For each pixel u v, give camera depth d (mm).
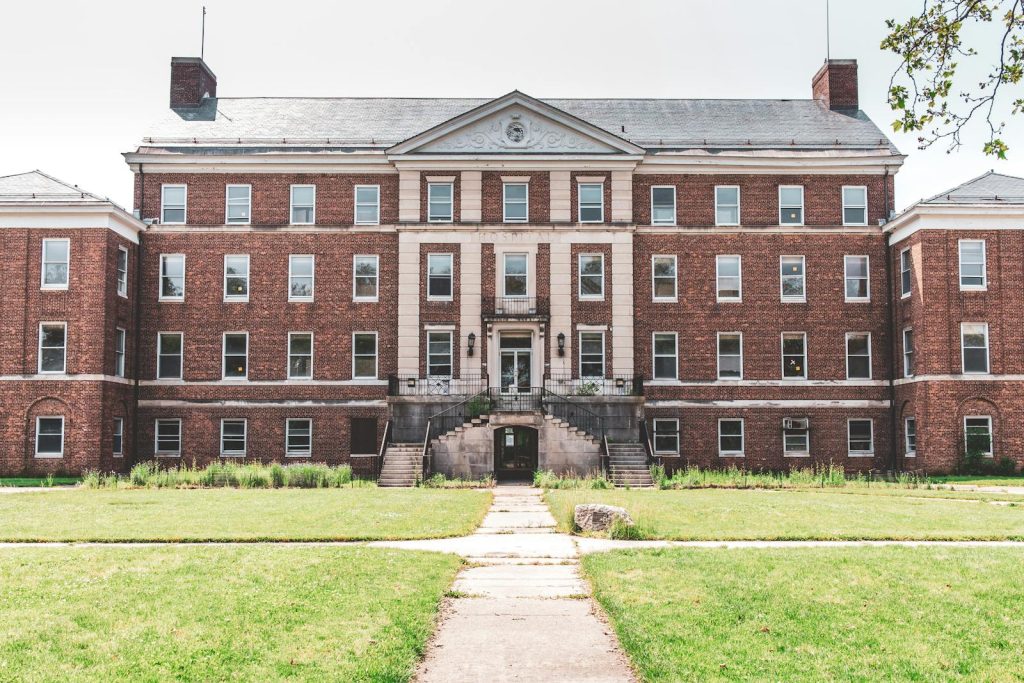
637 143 41500
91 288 36031
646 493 27547
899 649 9766
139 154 39875
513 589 13250
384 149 40719
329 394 39344
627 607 11516
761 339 39906
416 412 37031
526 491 29406
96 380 35625
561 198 39625
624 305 39219
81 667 8922
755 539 17656
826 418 39625
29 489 30297
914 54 10562
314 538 17828
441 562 14750
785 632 10391
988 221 36719
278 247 40000
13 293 36062
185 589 12211
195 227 39875
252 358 39531
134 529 18703
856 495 27188
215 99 44812
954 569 13656
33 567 13805
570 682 9164
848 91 44906
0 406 35625
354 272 39844
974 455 35594
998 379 36062
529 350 39469
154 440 39188
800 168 40500
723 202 40594
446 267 39562
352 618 10883
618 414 37000
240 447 39344
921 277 36688
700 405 39562
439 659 9898
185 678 8711
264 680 8711
